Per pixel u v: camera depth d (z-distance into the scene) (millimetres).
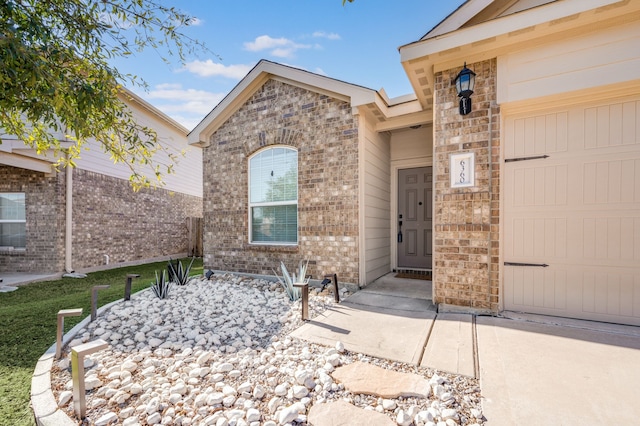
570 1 2996
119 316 3928
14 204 8062
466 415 1874
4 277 7137
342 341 2992
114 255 9312
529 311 3611
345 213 5312
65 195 7895
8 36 1997
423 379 2266
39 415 1979
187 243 13062
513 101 3514
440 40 3596
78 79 2590
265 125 6188
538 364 2418
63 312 2842
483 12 4047
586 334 2984
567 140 3471
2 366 2713
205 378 2439
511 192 3705
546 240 3545
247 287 5633
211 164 6965
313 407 1983
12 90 2191
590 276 3359
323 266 5496
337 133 5398
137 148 3715
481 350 2686
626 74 3068
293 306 4316
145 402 2125
